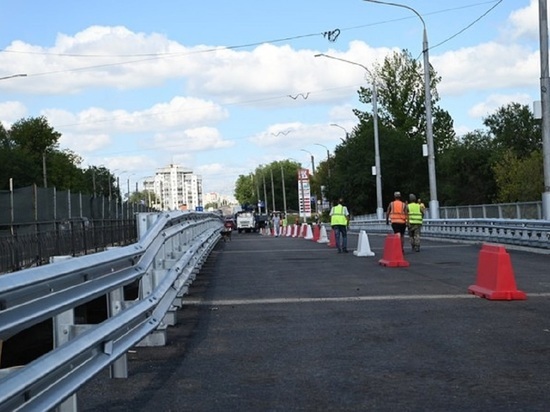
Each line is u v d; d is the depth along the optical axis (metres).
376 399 6.20
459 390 6.44
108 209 37.88
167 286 8.63
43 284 4.49
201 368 7.51
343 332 9.37
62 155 111.31
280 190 179.25
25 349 10.95
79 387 4.76
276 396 6.37
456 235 33.25
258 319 10.61
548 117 25.33
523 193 63.03
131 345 6.40
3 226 22.92
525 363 7.44
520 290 12.93
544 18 25.16
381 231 50.50
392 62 87.56
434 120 87.38
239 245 37.03
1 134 102.31
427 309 11.10
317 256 24.67
